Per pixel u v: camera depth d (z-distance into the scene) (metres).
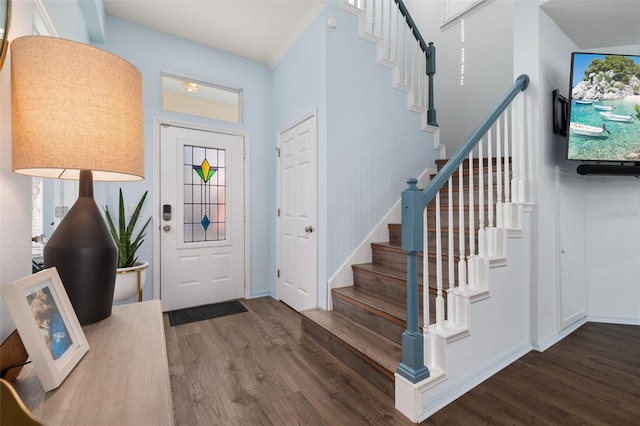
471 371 1.72
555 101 2.26
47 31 1.63
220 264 3.34
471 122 3.59
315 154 2.69
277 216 3.44
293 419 1.46
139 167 1.02
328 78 2.57
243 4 2.67
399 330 1.89
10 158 0.84
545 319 2.21
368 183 2.80
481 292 1.78
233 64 3.45
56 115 0.81
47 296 0.74
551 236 2.28
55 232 0.99
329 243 2.55
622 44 2.61
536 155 2.16
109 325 0.99
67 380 0.67
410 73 3.40
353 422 1.43
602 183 2.68
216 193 3.33
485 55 3.46
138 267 2.32
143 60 2.94
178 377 1.81
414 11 4.32
